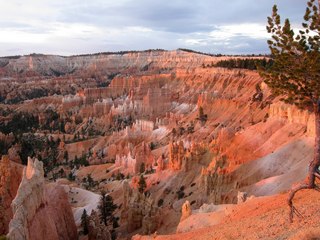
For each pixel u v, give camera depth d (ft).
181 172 284.41
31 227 130.11
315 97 76.79
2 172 187.42
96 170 415.44
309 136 228.63
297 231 66.23
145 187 281.74
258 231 78.54
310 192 94.07
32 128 650.84
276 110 285.02
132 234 198.29
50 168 440.86
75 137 595.06
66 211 181.68
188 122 516.32
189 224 130.52
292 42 73.51
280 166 221.66
